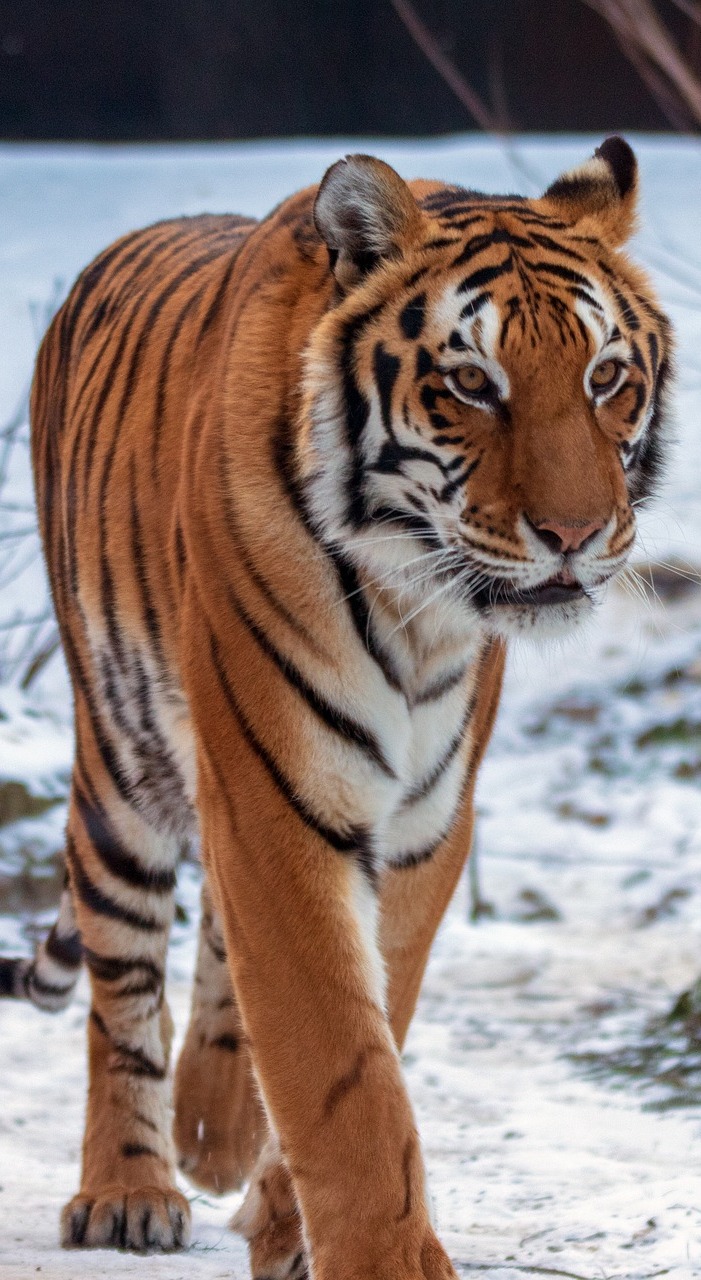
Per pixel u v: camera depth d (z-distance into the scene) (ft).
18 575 65.87
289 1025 18.44
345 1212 17.40
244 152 191.42
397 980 21.27
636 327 19.51
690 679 70.08
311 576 19.20
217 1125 27.09
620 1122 29.60
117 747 24.62
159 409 22.99
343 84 204.23
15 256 135.23
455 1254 21.47
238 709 19.45
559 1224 22.79
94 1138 24.18
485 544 18.40
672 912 47.26
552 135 197.77
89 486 24.75
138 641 23.41
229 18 202.69
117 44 204.13
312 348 19.11
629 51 58.49
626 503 18.81
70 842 25.61
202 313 22.79
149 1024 24.86
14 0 202.08
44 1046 35.78
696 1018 35.19
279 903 18.92
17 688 53.01
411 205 19.29
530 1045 35.86
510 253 19.04
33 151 194.70
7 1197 25.31
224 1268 21.39
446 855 21.22
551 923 47.26
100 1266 20.93
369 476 19.06
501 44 197.06
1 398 93.71
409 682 20.08
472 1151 28.09
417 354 18.70
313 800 19.15
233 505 19.62
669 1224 22.07
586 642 23.03
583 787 61.82
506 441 18.40
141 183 168.76
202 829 20.34
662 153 181.98
